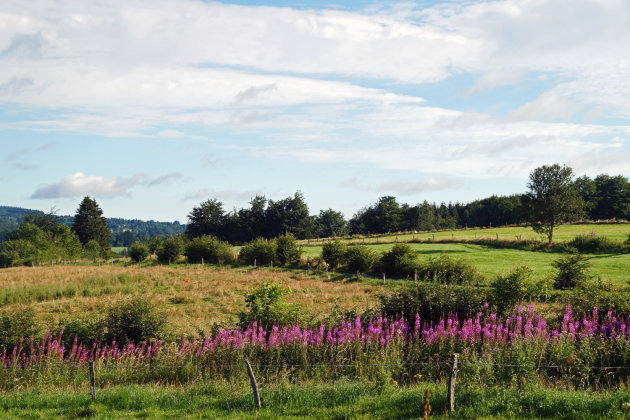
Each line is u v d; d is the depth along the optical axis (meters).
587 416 8.12
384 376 10.80
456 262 39.50
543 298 19.48
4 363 13.62
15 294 32.91
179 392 11.31
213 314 26.83
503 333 13.15
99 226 120.31
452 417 8.43
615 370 11.17
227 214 127.38
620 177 117.50
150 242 80.81
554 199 56.09
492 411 8.64
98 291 35.47
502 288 16.67
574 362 11.33
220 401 10.23
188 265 64.94
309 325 15.65
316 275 47.56
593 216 118.31
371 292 34.44
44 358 14.51
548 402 8.70
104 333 16.95
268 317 16.62
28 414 10.05
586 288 17.33
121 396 10.88
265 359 13.26
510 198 136.12
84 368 14.17
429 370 12.10
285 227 121.69
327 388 10.60
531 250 55.62
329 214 163.00
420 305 15.91
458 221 160.12
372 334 13.35
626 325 13.22
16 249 86.25
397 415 8.64
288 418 8.92
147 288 38.75
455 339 12.92
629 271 37.66
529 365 10.84
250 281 42.53
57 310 28.53
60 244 98.56
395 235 91.31
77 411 10.12
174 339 16.83
